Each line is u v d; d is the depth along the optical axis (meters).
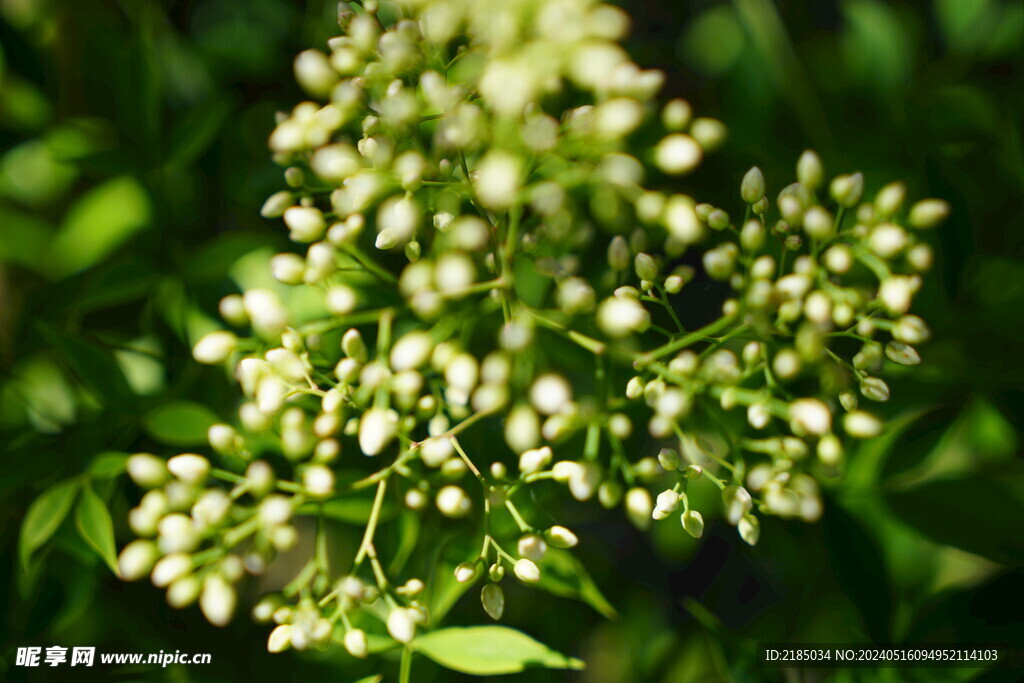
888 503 0.51
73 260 0.54
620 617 0.55
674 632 0.55
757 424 0.50
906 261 0.52
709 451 0.52
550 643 0.54
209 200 0.55
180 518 0.49
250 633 0.53
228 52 0.56
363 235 0.53
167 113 0.56
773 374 0.51
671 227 0.49
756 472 0.50
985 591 0.51
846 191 0.50
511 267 0.50
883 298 0.50
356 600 0.50
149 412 0.52
